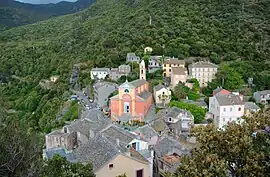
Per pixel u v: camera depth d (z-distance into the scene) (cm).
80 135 6812
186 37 16038
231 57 14750
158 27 17212
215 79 12825
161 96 11119
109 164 3797
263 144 2288
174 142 5678
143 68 12519
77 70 16088
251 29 16900
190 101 10881
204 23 17225
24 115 14025
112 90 11981
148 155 4791
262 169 2153
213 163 2212
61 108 12712
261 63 14288
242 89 12494
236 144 2292
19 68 19875
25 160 2430
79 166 3312
